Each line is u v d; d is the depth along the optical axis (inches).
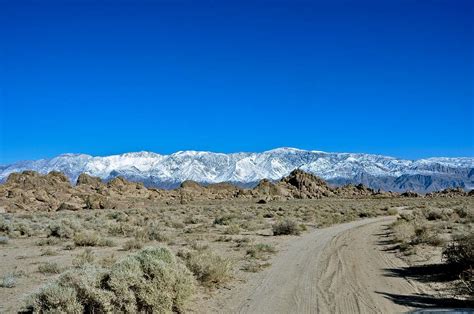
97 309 437.1
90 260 788.6
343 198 5433.1
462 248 677.3
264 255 928.9
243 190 5196.9
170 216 2174.0
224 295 582.9
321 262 832.3
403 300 539.5
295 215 2305.6
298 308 515.8
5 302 536.4
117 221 1907.0
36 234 1333.7
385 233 1344.7
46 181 3956.7
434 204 3368.6
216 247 1050.1
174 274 500.7
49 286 442.0
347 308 510.6
